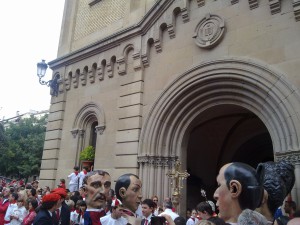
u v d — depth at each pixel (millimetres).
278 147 7574
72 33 15328
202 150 13992
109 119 11680
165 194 9469
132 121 10680
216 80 8961
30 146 42719
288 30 7910
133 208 2844
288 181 3537
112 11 13648
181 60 9930
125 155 10508
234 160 14898
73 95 13703
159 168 9688
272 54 8023
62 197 5320
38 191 11125
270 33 8203
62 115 13898
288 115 7340
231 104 9055
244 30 8719
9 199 8539
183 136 9875
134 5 12688
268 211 3092
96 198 2994
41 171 13852
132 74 11297
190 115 9820
